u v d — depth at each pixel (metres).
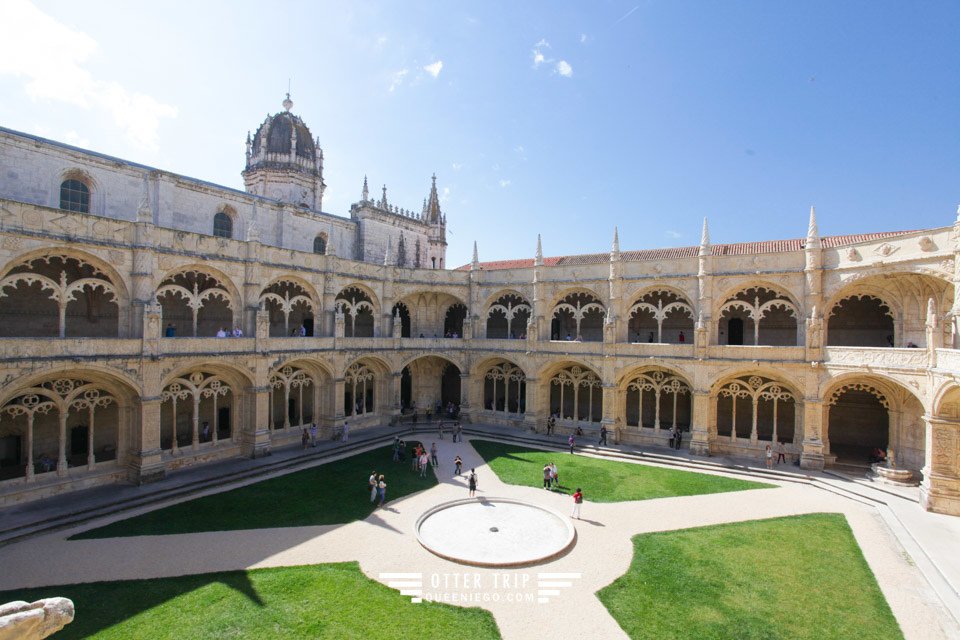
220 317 42.97
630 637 16.27
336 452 38.53
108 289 29.80
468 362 50.53
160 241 31.67
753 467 35.59
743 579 20.14
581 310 45.72
